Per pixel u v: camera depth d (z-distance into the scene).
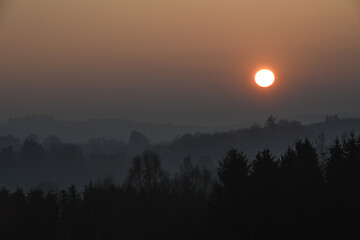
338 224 149.50
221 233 166.50
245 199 164.75
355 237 146.50
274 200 160.50
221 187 172.00
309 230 152.12
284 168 172.25
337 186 156.12
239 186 168.25
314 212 153.12
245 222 162.25
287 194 158.62
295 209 155.75
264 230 159.00
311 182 160.25
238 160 173.88
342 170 161.00
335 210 151.00
